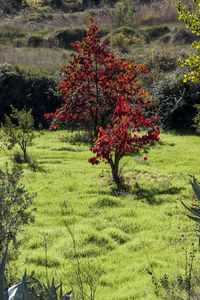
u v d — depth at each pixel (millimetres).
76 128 21859
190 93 22766
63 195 11625
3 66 25469
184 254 7781
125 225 9531
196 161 15695
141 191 12047
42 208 10508
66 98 20781
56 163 15438
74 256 7812
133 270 7238
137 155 16516
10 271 5910
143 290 6285
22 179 12742
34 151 16953
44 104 24406
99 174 13758
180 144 18859
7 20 42656
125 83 18641
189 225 9375
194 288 5723
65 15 44375
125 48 32281
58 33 35938
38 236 8758
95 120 19891
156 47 32656
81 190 12094
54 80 25250
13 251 6539
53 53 30672
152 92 24141
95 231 8945
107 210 10555
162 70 27766
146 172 14125
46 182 12766
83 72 19609
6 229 6180
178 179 13242
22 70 25688
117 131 12375
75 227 9234
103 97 19609
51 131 22344
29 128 15625
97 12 44312
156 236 8898
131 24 39250
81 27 37625
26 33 36156
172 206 10719
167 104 22453
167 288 6090
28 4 46719
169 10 40219
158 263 7418
